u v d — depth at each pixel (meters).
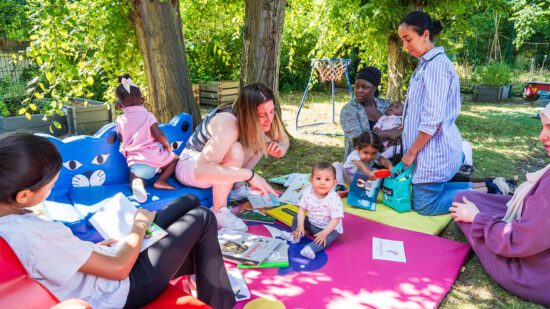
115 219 2.30
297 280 2.96
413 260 3.25
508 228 2.77
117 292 1.83
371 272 3.07
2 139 1.51
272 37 5.91
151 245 2.03
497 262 2.93
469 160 4.59
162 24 5.14
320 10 7.81
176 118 4.36
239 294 2.72
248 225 3.81
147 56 5.25
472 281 3.05
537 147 7.02
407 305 2.69
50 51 4.53
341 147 6.86
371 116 5.04
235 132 3.37
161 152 3.74
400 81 7.92
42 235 1.58
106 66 5.60
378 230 3.76
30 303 1.31
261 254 3.17
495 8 8.30
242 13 7.70
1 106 7.33
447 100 3.99
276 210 4.09
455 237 3.76
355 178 4.37
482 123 9.05
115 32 5.25
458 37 12.84
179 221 2.15
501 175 5.50
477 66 15.02
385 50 7.99
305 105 11.48
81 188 3.59
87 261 1.70
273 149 3.69
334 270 3.09
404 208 4.19
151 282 1.94
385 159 4.54
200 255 2.22
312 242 3.37
